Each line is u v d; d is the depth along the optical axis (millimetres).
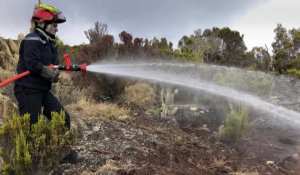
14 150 4496
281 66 14539
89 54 9242
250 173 5973
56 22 5027
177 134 6980
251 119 8109
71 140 4867
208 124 7770
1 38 9367
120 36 9844
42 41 4863
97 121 6762
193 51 14672
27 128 4547
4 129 4496
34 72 4801
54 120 4688
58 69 5004
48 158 4578
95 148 5797
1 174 4570
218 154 6441
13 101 7098
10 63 8766
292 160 6551
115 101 8523
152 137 6562
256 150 6805
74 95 7988
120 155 5742
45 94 5094
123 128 6719
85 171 5043
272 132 7598
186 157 6152
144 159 5770
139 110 8156
